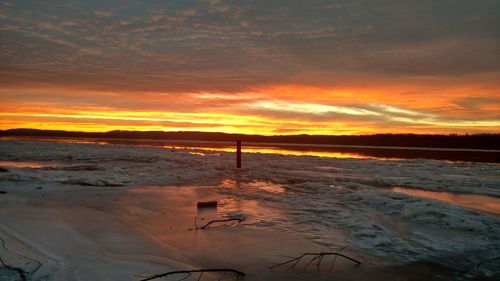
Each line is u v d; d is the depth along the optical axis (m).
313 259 4.78
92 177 11.13
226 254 4.89
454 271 4.58
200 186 10.50
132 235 5.56
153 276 3.94
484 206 8.54
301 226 6.37
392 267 4.65
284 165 17.06
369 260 4.86
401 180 12.51
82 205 7.48
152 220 6.50
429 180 12.59
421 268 4.64
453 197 9.66
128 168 14.34
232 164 16.86
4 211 6.61
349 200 8.76
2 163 16.25
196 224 6.32
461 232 6.20
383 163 18.67
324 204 8.25
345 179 12.55
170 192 9.33
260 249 5.13
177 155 21.36
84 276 3.90
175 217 6.77
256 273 4.31
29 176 10.99
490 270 4.62
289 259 4.78
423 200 8.46
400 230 6.31
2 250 4.54
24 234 5.27
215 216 6.92
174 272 4.05
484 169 16.31
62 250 4.71
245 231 5.99
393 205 7.94
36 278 3.78
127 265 4.31
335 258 4.87
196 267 4.39
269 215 7.12
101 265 4.27
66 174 11.79
